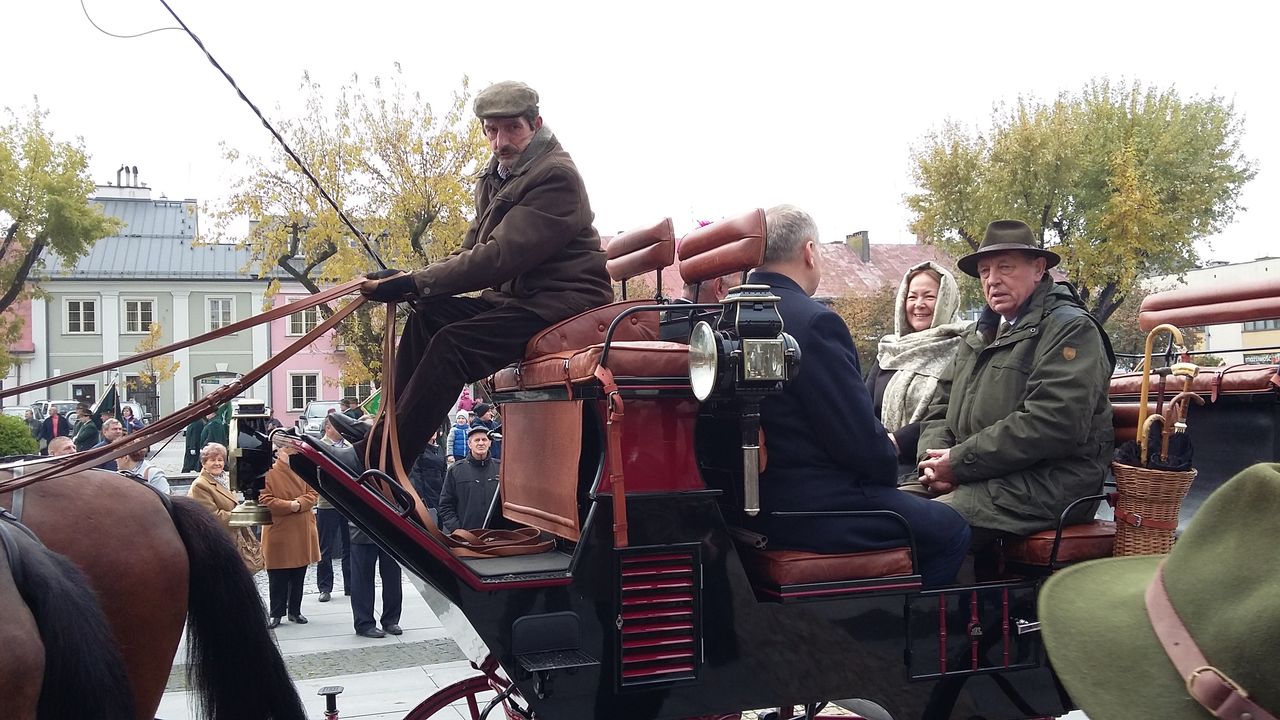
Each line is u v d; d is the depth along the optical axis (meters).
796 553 3.69
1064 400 3.98
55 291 43.12
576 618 3.29
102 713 2.62
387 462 3.65
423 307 3.92
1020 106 23.88
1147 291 31.48
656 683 3.34
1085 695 1.37
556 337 3.71
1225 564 1.27
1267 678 1.18
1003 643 3.82
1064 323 4.12
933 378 5.12
